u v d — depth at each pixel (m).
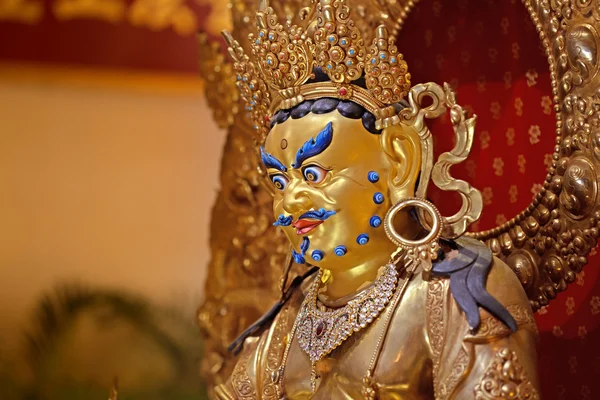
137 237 3.80
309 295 1.34
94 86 3.68
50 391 3.54
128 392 3.57
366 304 1.22
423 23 1.62
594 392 1.40
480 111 1.57
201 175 3.79
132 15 3.49
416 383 1.18
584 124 1.29
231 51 1.35
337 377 1.23
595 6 1.29
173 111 3.77
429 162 1.22
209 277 1.88
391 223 1.17
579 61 1.30
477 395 1.08
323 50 1.20
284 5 1.72
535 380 1.10
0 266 3.73
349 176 1.20
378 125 1.21
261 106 1.33
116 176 3.79
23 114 3.72
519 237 1.38
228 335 1.83
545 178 1.45
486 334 1.10
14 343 3.67
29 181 3.75
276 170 1.25
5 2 3.50
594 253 1.40
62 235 3.77
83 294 3.62
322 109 1.21
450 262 1.19
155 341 3.64
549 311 1.46
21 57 3.52
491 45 1.56
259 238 1.80
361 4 1.65
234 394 1.40
